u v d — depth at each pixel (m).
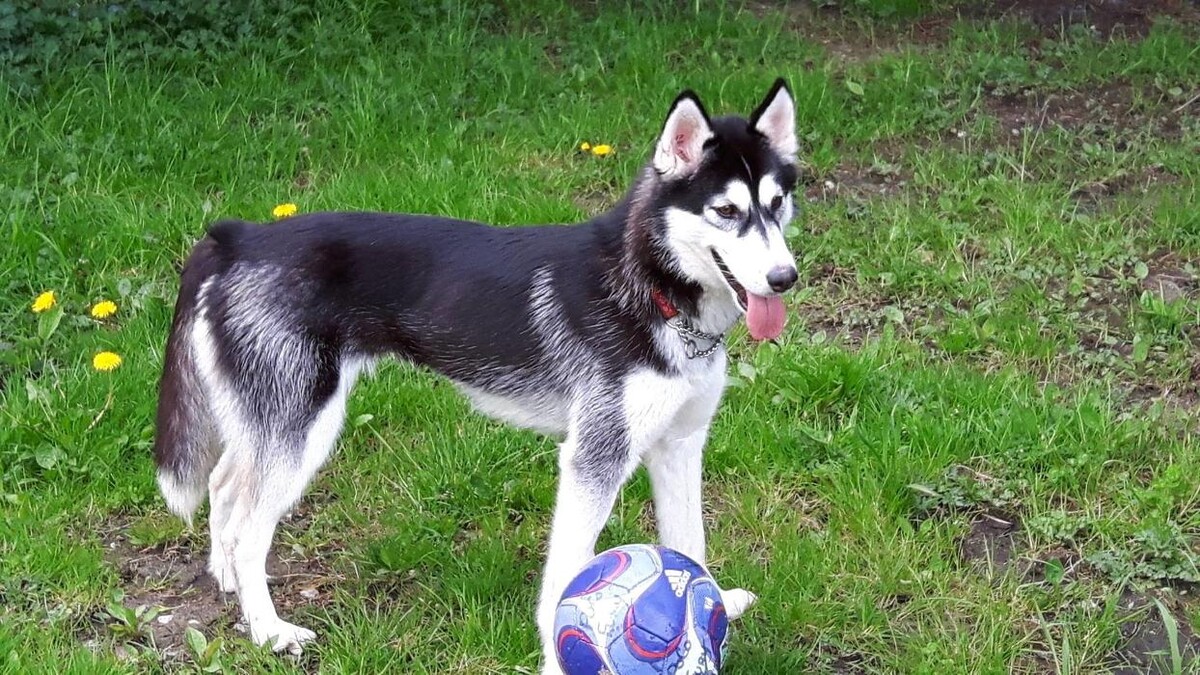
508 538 3.48
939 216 4.43
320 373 3.19
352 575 3.41
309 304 3.17
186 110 4.64
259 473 3.19
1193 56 5.15
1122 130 4.82
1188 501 3.51
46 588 3.31
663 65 5.01
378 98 4.77
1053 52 5.23
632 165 4.57
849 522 3.47
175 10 4.98
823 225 4.39
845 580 3.35
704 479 3.62
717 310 3.13
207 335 3.20
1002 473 3.60
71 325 3.94
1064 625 3.25
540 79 4.96
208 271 3.21
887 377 3.82
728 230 3.06
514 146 4.65
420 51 5.10
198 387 3.24
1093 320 4.07
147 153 4.47
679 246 3.08
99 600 3.31
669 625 2.90
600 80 4.96
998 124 4.86
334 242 3.20
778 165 3.11
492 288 3.20
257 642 3.21
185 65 4.86
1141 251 4.30
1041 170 4.62
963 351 3.96
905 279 4.17
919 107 4.89
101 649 3.21
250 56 4.95
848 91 4.95
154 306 3.96
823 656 3.22
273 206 4.30
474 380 3.25
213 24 5.01
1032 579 3.38
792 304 4.11
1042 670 3.20
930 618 3.29
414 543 3.43
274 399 3.17
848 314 4.09
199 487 3.28
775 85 3.13
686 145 3.08
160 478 3.26
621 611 2.90
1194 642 3.24
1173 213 4.39
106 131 4.54
